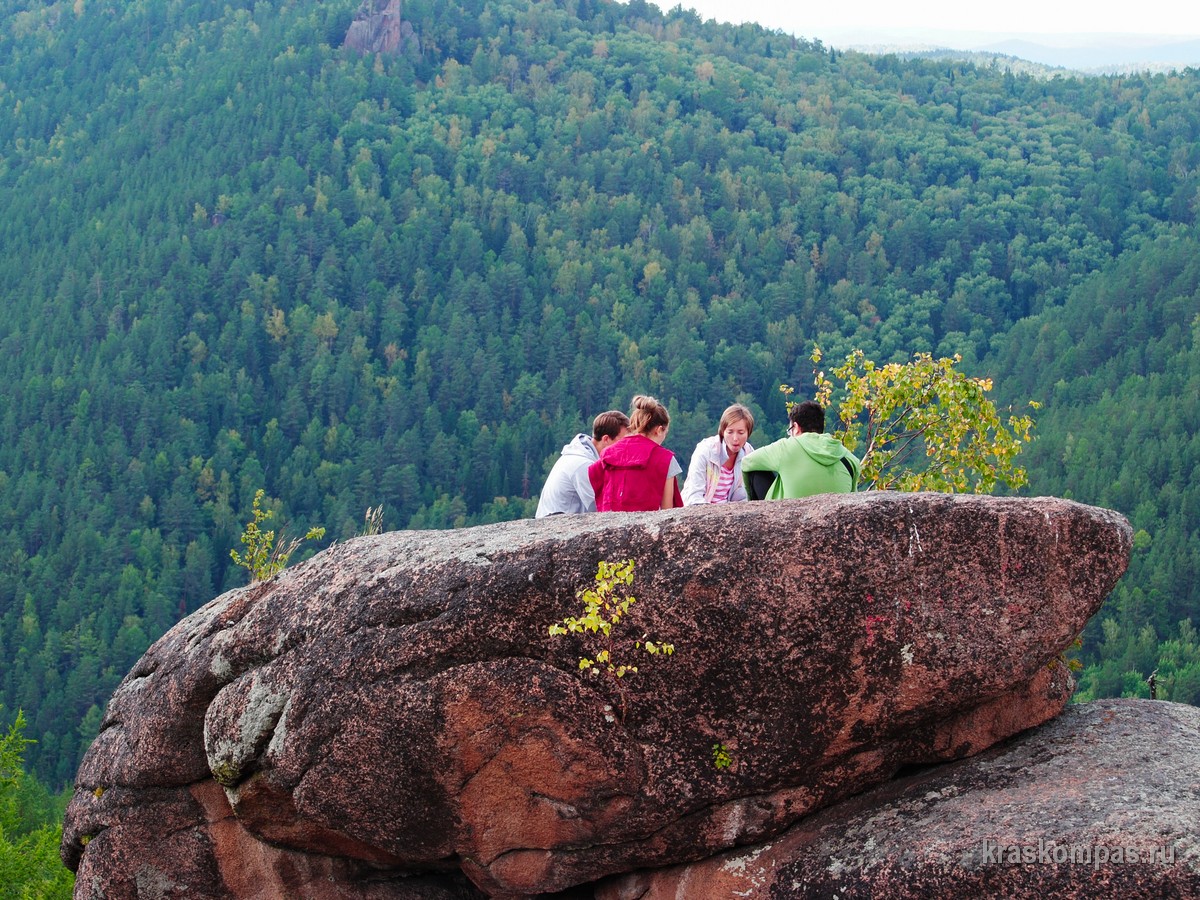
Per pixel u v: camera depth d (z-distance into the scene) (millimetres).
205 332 153625
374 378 144000
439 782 5449
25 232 176500
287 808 5969
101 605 91250
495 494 120375
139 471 115438
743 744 5223
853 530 5105
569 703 5277
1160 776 4820
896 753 5332
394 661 5414
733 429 7652
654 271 174375
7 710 78562
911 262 184875
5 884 13586
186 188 184875
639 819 5344
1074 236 188875
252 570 8352
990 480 7996
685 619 5172
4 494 109812
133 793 6332
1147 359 112562
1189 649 64875
